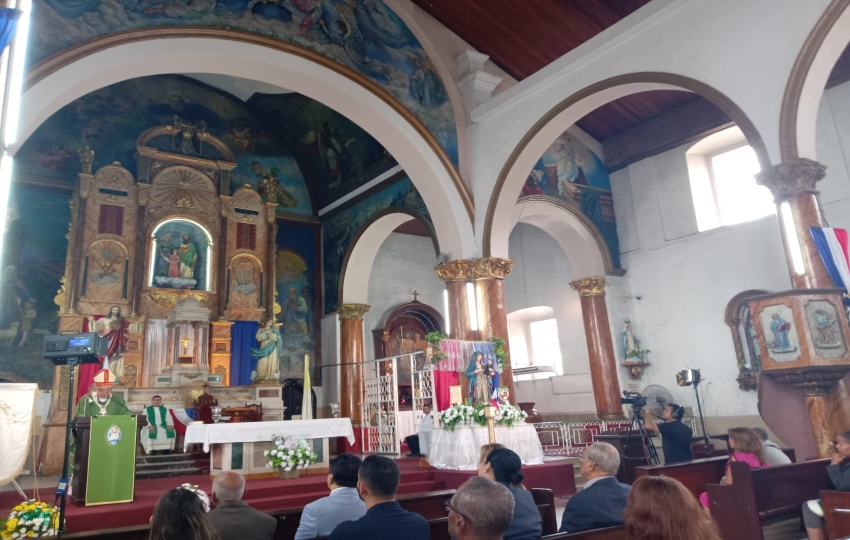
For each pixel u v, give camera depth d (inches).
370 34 516.4
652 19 416.2
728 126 570.3
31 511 203.8
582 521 157.9
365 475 136.2
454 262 518.0
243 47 443.5
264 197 700.0
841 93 502.3
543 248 734.5
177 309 600.1
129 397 558.6
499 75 591.8
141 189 626.8
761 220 549.6
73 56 368.8
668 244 616.7
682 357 593.9
